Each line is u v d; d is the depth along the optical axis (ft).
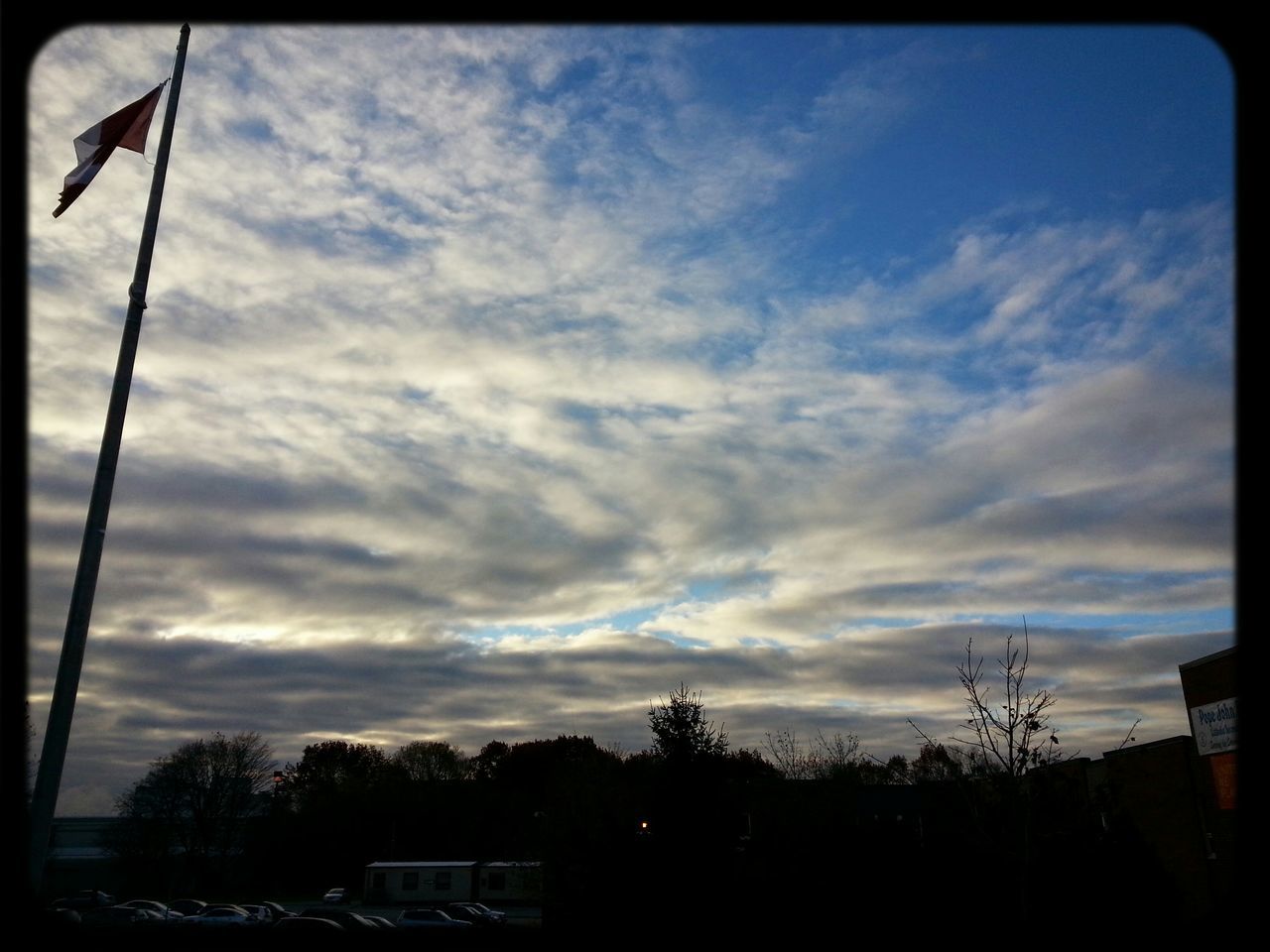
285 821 232.73
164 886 192.54
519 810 252.83
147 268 41.11
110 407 38.29
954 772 49.37
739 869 63.98
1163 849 69.67
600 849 64.54
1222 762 64.13
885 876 59.93
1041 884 54.39
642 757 70.90
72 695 34.40
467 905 128.06
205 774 203.31
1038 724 46.65
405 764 308.19
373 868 178.60
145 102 45.93
